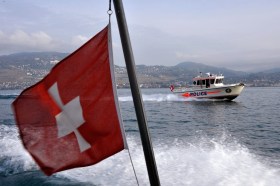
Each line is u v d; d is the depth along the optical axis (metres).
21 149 13.90
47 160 3.82
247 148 14.72
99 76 3.87
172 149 13.62
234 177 9.39
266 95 90.44
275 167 10.56
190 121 28.75
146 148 3.29
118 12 3.30
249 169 10.18
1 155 12.88
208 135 19.05
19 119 3.84
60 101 3.87
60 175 10.05
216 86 51.00
